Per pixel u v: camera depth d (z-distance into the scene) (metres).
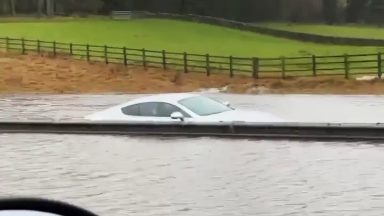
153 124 17.67
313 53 65.81
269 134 16.73
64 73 50.38
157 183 11.54
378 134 16.28
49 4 119.00
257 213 9.24
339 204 9.68
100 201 10.21
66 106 30.89
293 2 138.75
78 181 11.91
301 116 24.20
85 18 110.75
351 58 60.72
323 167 12.71
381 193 10.34
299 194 10.44
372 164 12.92
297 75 45.41
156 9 134.12
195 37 81.44
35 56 58.28
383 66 44.38
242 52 66.50
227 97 35.94
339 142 16.09
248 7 136.12
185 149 15.44
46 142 17.30
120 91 43.91
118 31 84.06
